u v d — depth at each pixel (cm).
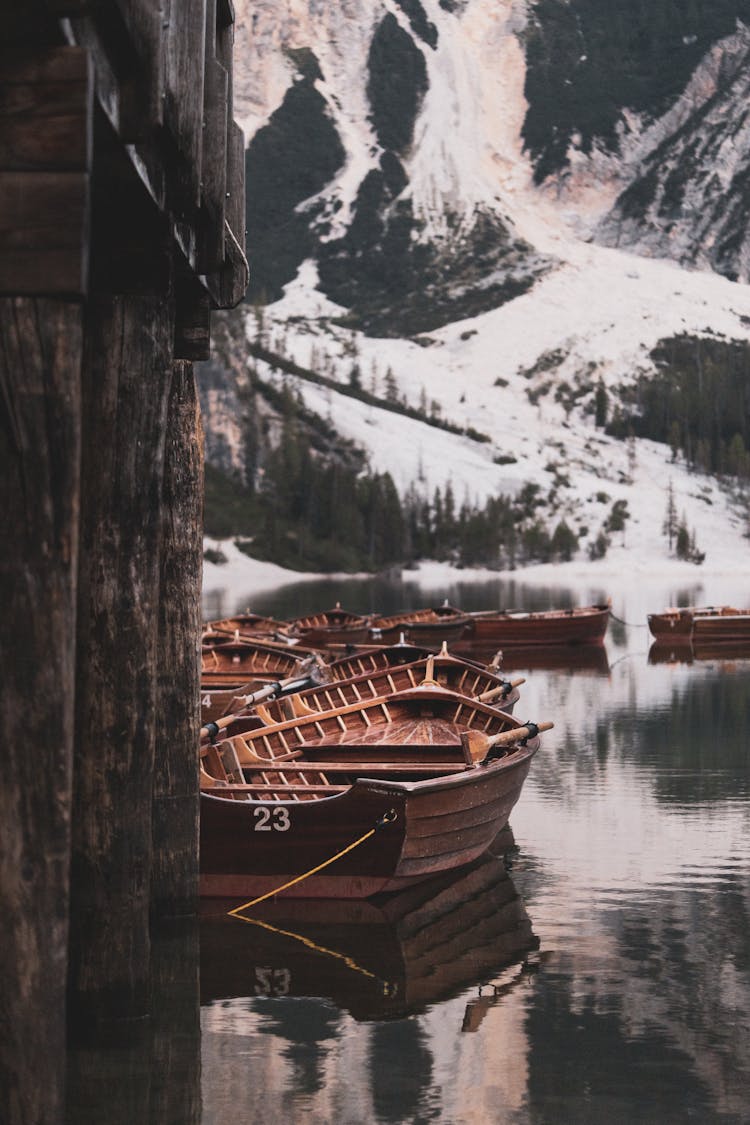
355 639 4412
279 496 18512
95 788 784
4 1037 496
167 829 1052
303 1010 926
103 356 727
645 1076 817
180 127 690
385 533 18350
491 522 19038
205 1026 891
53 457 489
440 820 1189
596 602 8706
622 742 2223
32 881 494
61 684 495
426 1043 870
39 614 489
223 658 2667
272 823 1142
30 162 478
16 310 481
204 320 1008
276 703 1560
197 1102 768
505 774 1308
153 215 705
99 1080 793
